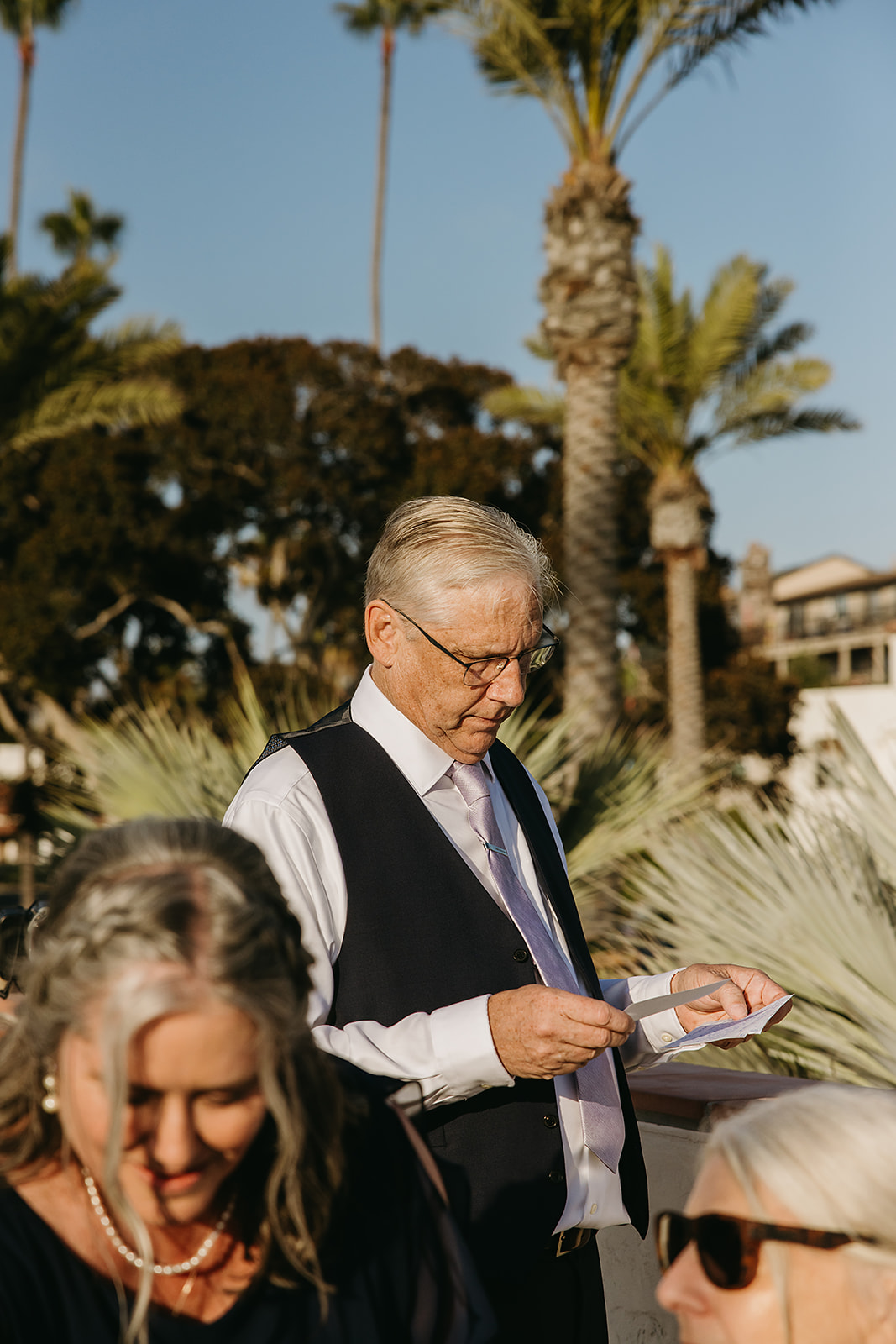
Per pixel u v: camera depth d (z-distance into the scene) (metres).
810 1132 0.93
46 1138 0.91
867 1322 0.90
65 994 0.82
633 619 24.44
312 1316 0.95
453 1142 1.40
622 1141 1.54
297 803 1.47
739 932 3.12
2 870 6.96
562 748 5.83
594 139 10.05
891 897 3.34
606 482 10.23
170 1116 0.83
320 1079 0.94
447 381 25.47
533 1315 1.42
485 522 1.55
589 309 10.14
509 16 9.08
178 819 0.93
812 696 25.80
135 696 21.55
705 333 16.12
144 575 21.25
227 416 22.09
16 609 20.12
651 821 5.24
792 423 16.73
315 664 23.67
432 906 1.47
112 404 12.90
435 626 1.50
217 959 0.81
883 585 42.16
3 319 11.98
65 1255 0.91
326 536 23.70
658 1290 0.98
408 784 1.53
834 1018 2.89
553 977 1.51
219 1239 0.95
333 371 23.12
